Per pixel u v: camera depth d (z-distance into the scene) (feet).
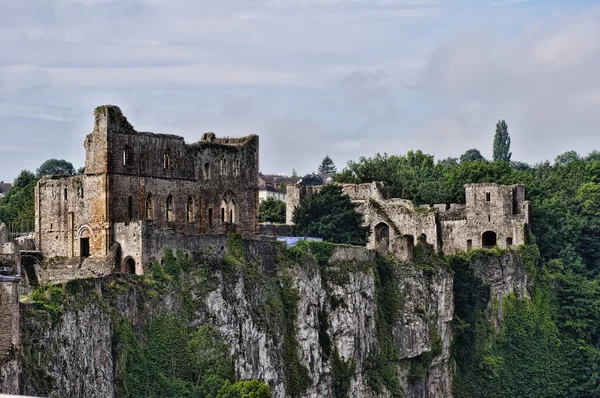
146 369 608.60
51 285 568.82
